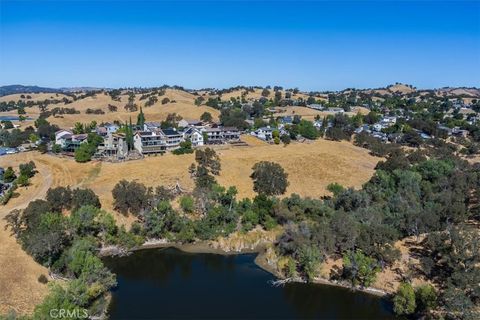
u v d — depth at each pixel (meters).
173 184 114.06
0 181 116.62
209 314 63.78
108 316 62.88
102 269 68.62
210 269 81.19
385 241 75.12
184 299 68.62
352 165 140.38
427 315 62.06
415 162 142.88
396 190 105.31
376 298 69.56
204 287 73.31
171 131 162.25
